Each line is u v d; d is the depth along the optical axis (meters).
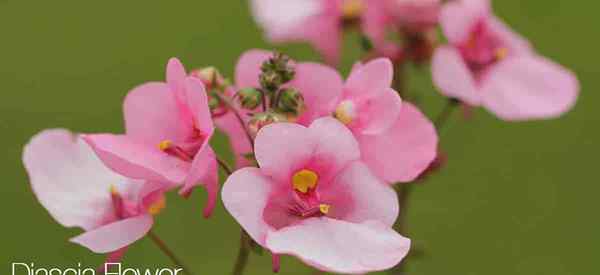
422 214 0.38
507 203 0.40
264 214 0.22
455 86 0.27
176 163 0.22
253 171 0.21
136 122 0.22
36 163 0.23
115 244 0.22
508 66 0.28
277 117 0.22
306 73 0.23
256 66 0.23
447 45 0.28
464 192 0.39
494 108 0.28
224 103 0.23
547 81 0.28
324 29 0.30
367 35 0.27
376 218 0.21
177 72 0.22
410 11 0.27
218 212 0.35
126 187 0.23
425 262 0.36
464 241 0.38
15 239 0.35
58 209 0.23
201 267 0.34
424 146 0.23
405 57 0.27
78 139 0.23
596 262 0.39
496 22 0.28
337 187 0.22
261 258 0.32
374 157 0.22
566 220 0.40
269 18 0.30
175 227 0.35
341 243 0.21
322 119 0.22
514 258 0.38
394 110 0.22
